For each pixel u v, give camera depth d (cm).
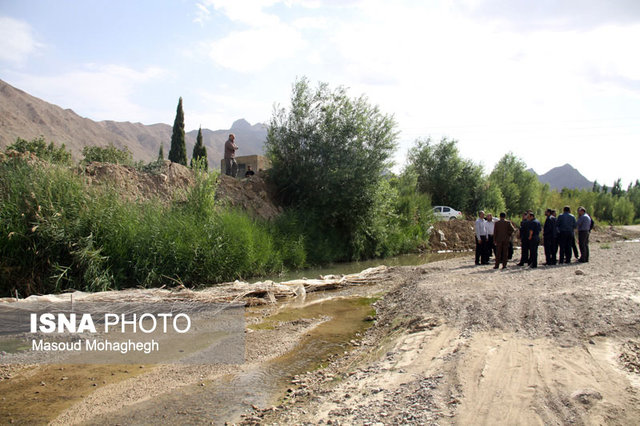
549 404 422
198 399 520
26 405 496
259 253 1677
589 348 585
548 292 956
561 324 702
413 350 645
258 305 1122
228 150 2370
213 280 1446
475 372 516
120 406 498
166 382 574
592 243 3209
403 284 1367
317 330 879
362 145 2292
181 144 4375
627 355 552
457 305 898
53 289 1116
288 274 1767
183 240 1421
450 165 4584
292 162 2327
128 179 1664
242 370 630
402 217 2883
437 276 1418
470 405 429
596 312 744
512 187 5256
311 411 463
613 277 1127
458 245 3200
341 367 643
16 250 1104
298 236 2022
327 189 2222
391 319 932
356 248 2366
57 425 450
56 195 1235
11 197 1165
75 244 1174
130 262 1266
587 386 459
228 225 1584
